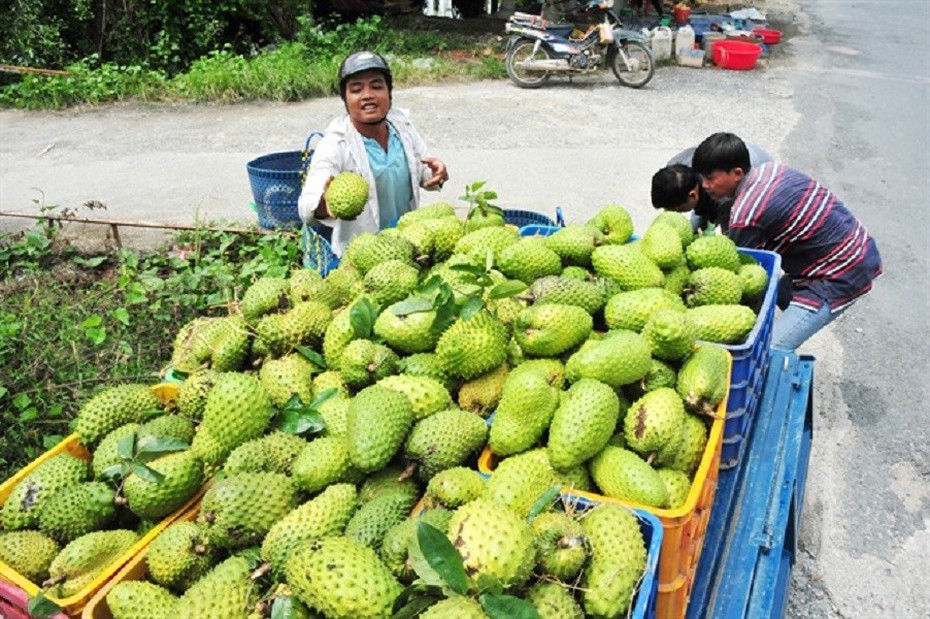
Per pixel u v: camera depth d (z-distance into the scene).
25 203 8.34
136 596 2.02
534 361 2.66
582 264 3.29
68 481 2.45
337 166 4.61
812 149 9.84
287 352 2.93
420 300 2.67
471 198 3.58
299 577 1.85
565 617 1.81
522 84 13.04
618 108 11.70
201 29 14.44
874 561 3.94
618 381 2.46
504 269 3.10
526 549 1.83
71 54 14.37
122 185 8.89
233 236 6.84
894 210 8.03
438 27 17.67
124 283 5.88
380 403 2.32
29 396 4.73
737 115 11.28
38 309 5.76
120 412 2.64
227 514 2.11
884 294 6.48
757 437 3.32
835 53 15.64
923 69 14.26
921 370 5.48
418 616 1.75
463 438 2.36
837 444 4.76
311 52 14.13
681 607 2.17
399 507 2.15
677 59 14.59
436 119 11.16
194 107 12.27
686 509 2.02
